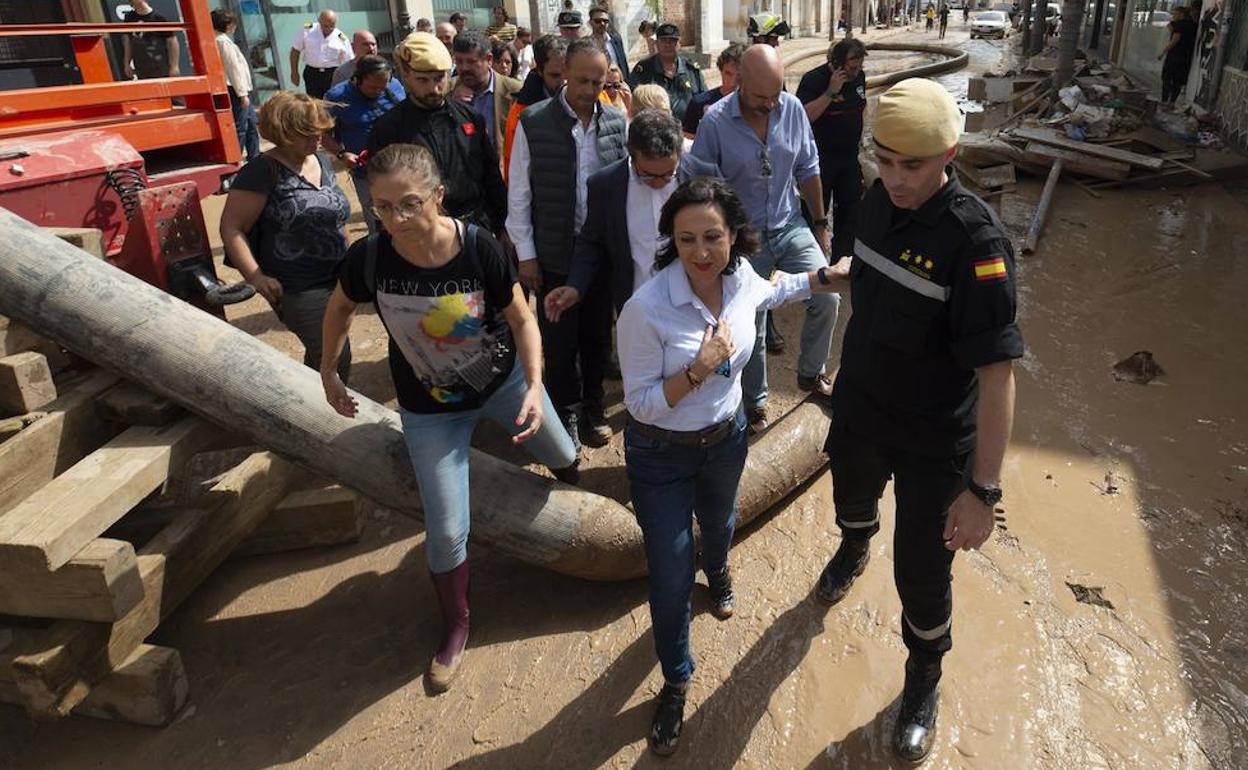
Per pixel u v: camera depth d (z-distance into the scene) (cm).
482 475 313
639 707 283
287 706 292
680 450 252
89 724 289
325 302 369
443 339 266
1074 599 318
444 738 277
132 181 434
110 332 296
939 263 209
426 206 242
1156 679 282
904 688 272
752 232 236
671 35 678
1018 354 203
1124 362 496
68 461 309
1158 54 1617
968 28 5172
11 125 487
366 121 562
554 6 2030
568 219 394
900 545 251
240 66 1006
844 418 257
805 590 330
